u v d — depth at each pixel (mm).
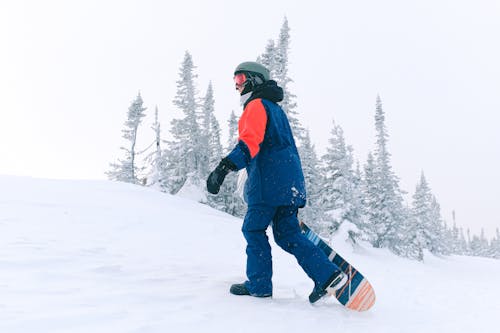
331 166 27047
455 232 78375
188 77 31531
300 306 2459
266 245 2652
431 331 2230
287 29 23422
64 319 1646
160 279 2727
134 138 31875
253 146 2473
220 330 1771
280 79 23312
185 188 26891
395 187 33656
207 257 4328
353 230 24969
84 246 3775
